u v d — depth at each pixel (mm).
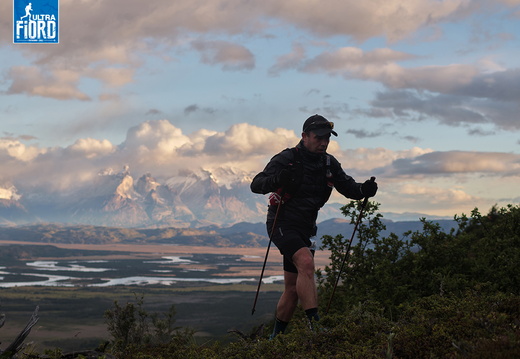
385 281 6973
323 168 5562
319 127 5504
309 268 5293
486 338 3377
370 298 6859
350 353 3775
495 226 7887
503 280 6254
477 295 5027
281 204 5520
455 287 6430
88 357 4504
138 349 5102
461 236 7391
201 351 4570
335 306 7555
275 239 5570
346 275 7875
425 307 4613
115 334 6566
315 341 4277
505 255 6812
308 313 5168
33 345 4375
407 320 4457
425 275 6836
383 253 7801
